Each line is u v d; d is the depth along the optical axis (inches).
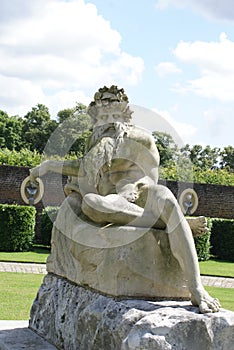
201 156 1493.6
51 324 183.5
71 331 165.0
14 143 1766.7
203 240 687.1
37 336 191.5
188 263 141.6
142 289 147.9
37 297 201.9
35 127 1710.1
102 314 145.3
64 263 183.0
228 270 597.9
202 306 133.1
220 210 871.1
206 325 127.2
